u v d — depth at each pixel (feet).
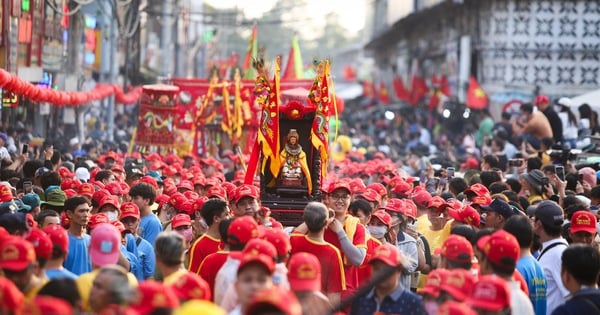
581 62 242.78
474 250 71.05
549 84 243.81
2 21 154.51
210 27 549.13
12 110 189.16
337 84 581.12
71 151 189.78
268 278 54.80
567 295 73.05
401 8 398.21
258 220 83.97
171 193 108.17
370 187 100.68
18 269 57.77
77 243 76.43
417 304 60.64
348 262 80.94
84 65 241.96
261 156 96.02
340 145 202.08
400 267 61.05
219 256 72.23
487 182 115.44
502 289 54.13
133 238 83.61
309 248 76.28
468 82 263.29
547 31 243.40
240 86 181.16
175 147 184.75
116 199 88.22
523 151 146.82
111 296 50.67
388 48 450.30
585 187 111.65
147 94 182.80
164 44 315.17
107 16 247.09
